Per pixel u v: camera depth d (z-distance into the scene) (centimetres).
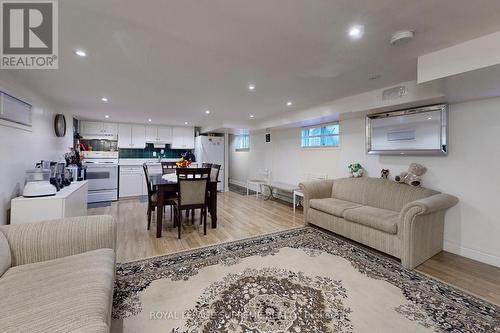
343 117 397
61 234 158
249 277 215
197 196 327
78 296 111
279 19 153
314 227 368
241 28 164
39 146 319
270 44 188
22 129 268
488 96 246
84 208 354
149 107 427
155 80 274
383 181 336
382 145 347
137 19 153
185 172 320
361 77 263
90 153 582
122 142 623
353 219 295
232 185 841
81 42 184
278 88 306
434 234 266
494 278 220
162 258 253
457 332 152
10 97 244
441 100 267
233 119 572
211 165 439
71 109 443
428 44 187
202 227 364
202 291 192
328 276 219
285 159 578
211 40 182
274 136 617
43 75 251
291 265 239
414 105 297
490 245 249
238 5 138
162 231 343
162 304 176
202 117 543
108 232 172
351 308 174
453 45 188
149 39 180
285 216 433
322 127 474
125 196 605
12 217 227
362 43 186
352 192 362
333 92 324
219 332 149
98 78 266
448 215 280
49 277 127
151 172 638
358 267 238
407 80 274
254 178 711
